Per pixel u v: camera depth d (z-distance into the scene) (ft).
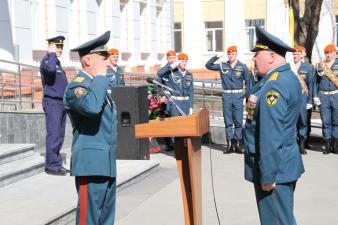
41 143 39.60
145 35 85.81
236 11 107.55
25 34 49.14
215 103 57.47
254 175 16.22
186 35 111.55
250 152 16.24
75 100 15.83
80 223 16.47
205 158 37.99
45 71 27.94
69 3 59.31
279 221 16.01
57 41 28.35
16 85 41.57
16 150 29.40
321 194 26.91
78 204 16.61
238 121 39.78
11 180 26.78
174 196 26.22
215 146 43.50
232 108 39.88
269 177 15.35
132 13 78.07
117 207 24.29
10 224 20.29
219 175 31.73
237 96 39.70
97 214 16.43
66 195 24.48
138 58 80.48
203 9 110.42
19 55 47.73
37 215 21.35
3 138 37.86
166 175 31.42
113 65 39.50
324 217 22.94
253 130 16.11
